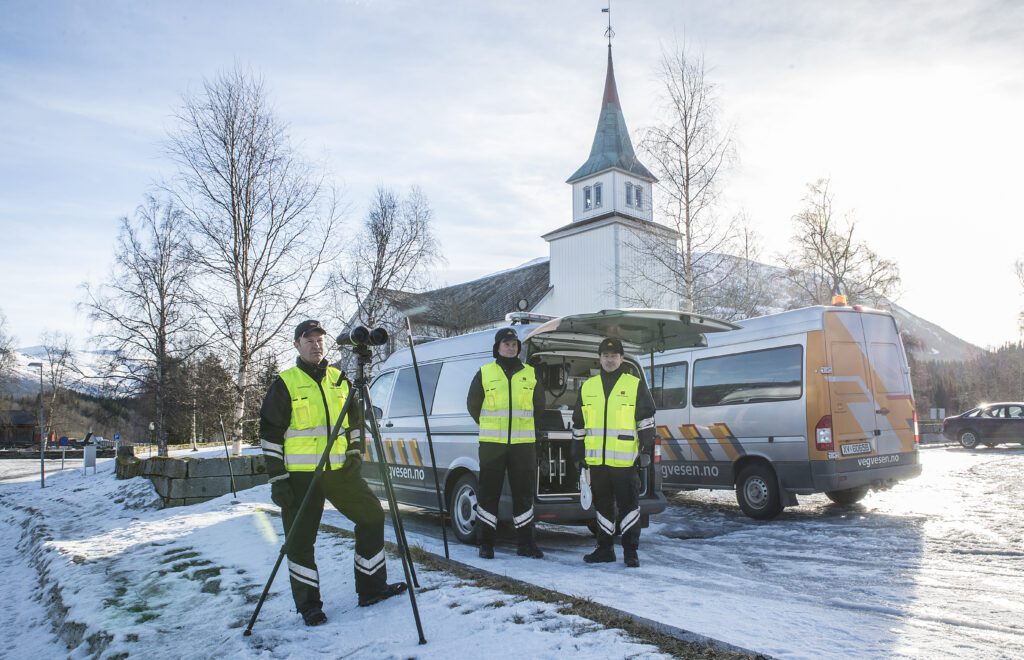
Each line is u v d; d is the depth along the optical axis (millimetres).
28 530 13062
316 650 4016
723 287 21844
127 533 8977
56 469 32781
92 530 11758
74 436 66625
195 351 22969
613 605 4238
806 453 8539
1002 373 83625
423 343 9148
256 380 22734
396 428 8758
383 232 29766
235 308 22672
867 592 4961
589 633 3680
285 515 4590
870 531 7527
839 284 30484
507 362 6309
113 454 47500
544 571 5434
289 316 22875
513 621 3977
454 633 3934
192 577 6094
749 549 6820
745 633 3672
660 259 21844
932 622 4105
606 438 5824
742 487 9258
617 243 38375
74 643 5211
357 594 4910
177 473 13547
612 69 43250
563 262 42281
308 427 4594
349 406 4668
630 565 5715
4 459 47000
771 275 24844
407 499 8430
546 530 8195
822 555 6414
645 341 7992
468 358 7941
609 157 40781
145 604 5512
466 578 5062
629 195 41062
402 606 4559
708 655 3283
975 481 11594
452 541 7441
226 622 4758
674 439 10242
